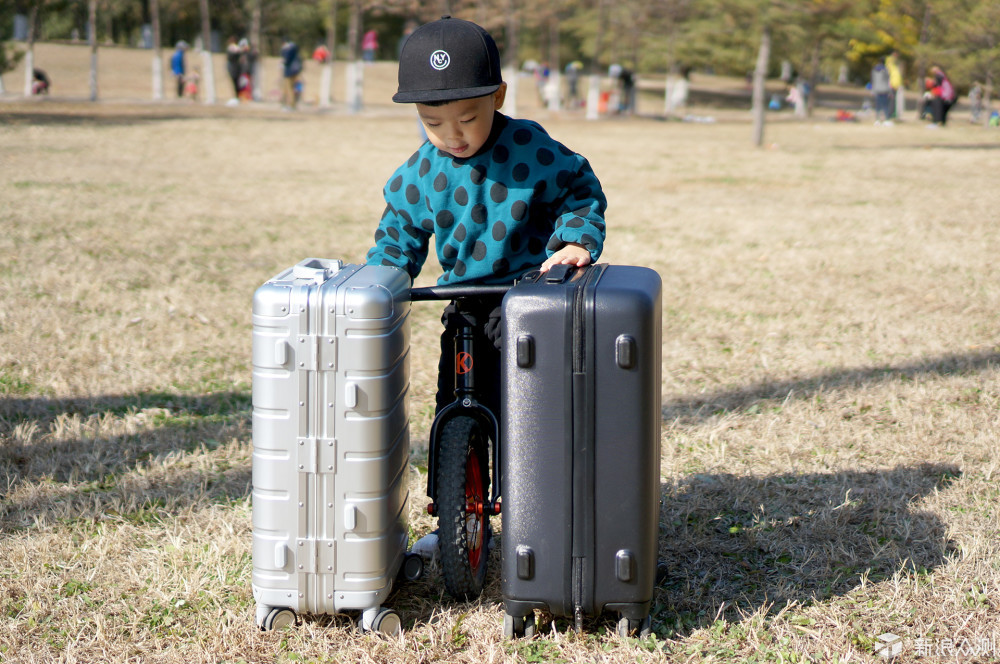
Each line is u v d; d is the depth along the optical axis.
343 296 2.46
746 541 3.25
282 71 29.17
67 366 5.23
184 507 3.57
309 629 2.68
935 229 9.69
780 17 19.41
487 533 3.07
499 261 2.77
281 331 2.48
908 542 3.20
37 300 6.57
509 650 2.60
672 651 2.58
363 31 54.03
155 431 4.34
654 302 2.44
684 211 11.12
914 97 45.16
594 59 31.52
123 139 18.83
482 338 2.85
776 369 5.29
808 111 35.41
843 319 6.29
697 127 27.56
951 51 27.52
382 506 2.57
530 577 2.52
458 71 2.54
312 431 2.52
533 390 2.45
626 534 2.47
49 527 3.35
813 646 2.59
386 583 2.64
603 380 2.41
